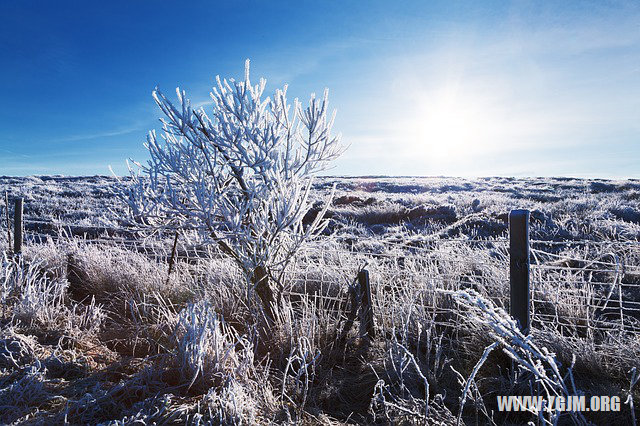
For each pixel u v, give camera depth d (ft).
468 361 11.43
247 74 13.05
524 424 9.04
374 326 13.52
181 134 13.03
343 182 103.96
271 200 13.35
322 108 13.35
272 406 9.37
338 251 20.31
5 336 11.59
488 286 15.94
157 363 11.07
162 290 17.10
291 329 12.31
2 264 16.92
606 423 8.78
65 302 17.24
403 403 9.27
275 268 14.19
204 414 8.51
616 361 11.12
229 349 10.51
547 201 59.93
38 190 85.87
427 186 90.53
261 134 12.76
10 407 8.59
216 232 13.21
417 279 16.40
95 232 37.76
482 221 35.83
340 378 11.22
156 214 13.20
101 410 8.72
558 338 11.53
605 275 18.31
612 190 73.15
